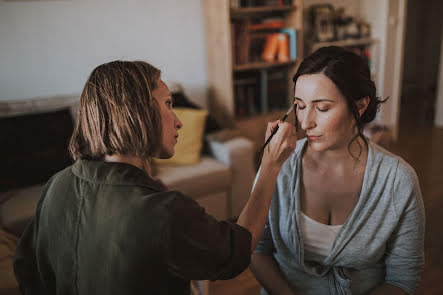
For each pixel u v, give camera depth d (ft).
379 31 12.75
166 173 7.86
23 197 7.02
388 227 2.64
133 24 9.77
